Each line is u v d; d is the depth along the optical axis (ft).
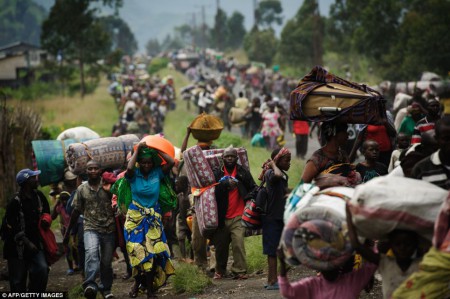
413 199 32.63
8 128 117.60
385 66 328.70
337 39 425.69
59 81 401.70
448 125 35.55
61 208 74.90
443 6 296.30
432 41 289.74
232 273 63.36
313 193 37.60
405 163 40.55
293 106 43.98
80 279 71.67
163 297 57.72
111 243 59.26
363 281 37.93
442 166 36.22
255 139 144.46
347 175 43.75
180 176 70.85
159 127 216.13
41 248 56.54
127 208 56.90
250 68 415.85
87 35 377.30
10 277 55.72
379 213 32.76
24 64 457.27
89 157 76.38
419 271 32.78
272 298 50.78
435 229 32.37
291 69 505.66
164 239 57.72
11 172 117.50
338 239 35.01
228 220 61.62
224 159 61.21
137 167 57.41
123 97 263.29
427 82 187.42
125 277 69.15
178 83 495.82
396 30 330.54
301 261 35.63
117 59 402.11
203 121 70.28
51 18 364.38
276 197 53.83
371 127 75.66
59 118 272.92
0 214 104.99
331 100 43.06
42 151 80.33
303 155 131.95
